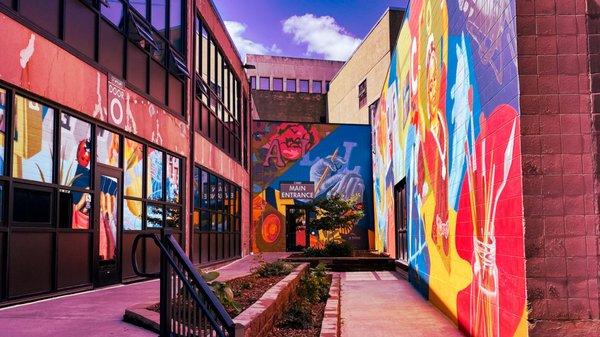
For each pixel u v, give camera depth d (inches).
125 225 400.8
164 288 180.1
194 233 569.3
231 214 790.5
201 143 600.1
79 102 329.4
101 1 356.5
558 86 214.4
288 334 269.9
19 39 270.7
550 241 208.4
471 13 290.4
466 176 307.3
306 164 1136.2
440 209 390.9
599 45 215.9
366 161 1147.3
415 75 514.0
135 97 414.9
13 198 269.1
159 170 470.3
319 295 408.5
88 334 196.5
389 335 310.0
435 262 411.5
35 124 289.1
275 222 1114.7
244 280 395.2
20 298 271.7
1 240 260.2
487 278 263.3
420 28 474.3
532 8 217.6
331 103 1652.3
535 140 212.5
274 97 1717.5
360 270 748.0
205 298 174.4
